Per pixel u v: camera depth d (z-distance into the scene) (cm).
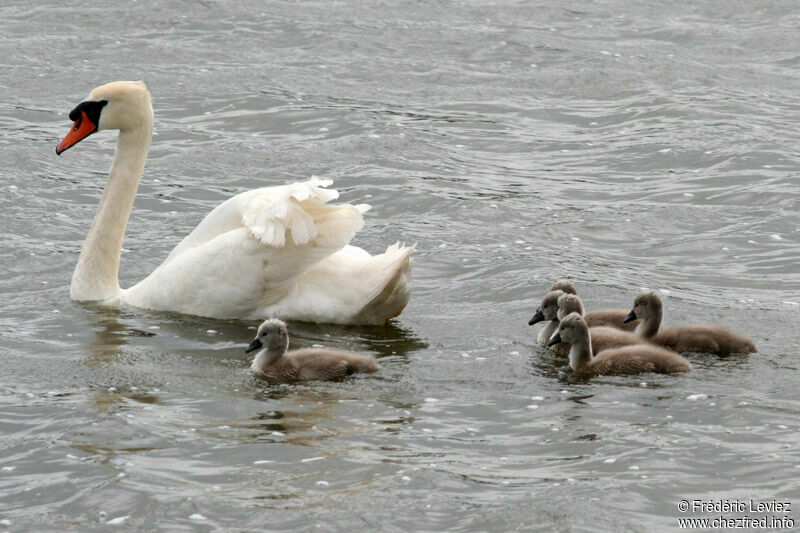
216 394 1385
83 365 1474
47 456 1217
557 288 1678
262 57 3319
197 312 1680
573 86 3142
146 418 1309
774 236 2080
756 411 1324
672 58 3384
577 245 2041
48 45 3347
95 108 1766
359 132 2697
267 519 1096
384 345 1570
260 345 1459
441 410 1343
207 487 1155
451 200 2267
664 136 2705
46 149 2533
